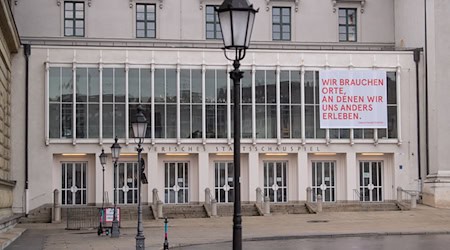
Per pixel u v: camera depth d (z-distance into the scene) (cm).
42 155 5178
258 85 5406
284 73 5444
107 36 5722
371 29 5988
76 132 5225
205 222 4525
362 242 3203
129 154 5300
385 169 5597
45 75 5194
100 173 5225
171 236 3578
